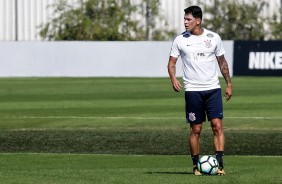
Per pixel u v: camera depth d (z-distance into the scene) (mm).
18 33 108125
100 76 86062
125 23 104438
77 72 86438
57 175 25312
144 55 85375
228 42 82938
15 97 62062
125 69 85750
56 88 70625
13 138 37875
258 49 82375
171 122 44750
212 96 25531
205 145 35750
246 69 82750
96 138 37844
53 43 86438
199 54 25453
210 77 25516
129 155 31969
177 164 29109
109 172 26125
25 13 107938
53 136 38594
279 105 54812
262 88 69250
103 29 103312
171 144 35844
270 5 104000
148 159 30656
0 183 23578
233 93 64625
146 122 44750
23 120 46062
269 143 36031
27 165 28609
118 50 85750
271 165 28328
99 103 56844
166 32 105750
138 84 74938
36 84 75375
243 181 23750
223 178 24344
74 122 44906
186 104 25828
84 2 104375
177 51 25688
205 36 25531
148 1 105500
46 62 86625
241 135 38938
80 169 27328
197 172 25406
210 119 25672
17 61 86625
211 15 103688
